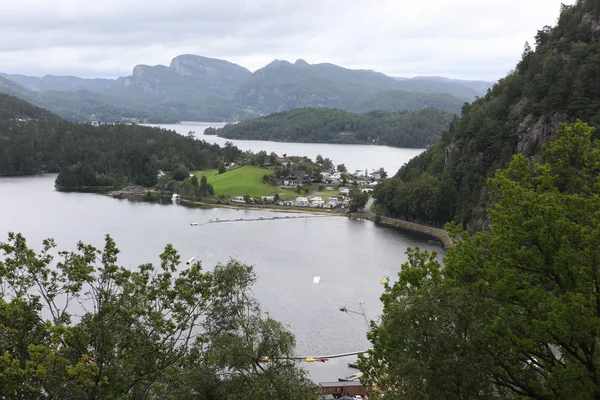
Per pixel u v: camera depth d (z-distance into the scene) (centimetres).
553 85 13662
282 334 3247
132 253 11656
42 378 2503
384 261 11744
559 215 2773
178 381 3216
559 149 3167
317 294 9162
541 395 2697
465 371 2403
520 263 2869
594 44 13625
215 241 13388
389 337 2866
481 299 2830
